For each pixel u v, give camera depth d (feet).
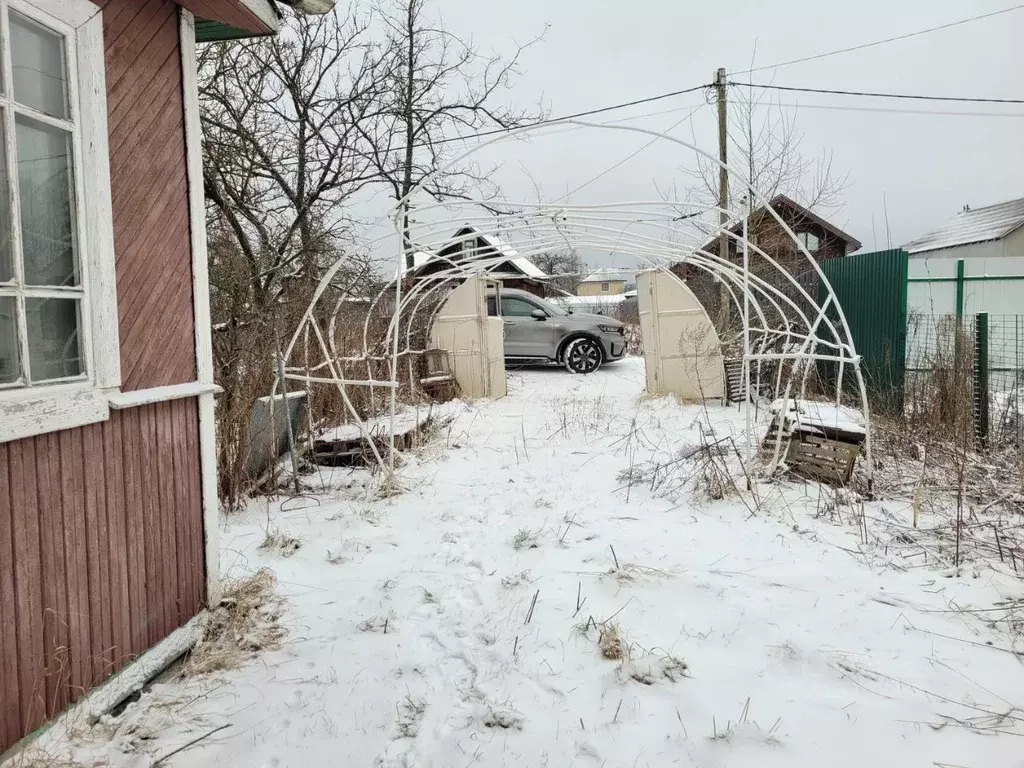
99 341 7.85
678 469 19.99
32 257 7.18
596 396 35.81
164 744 7.63
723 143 45.34
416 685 9.00
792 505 16.49
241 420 17.35
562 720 8.18
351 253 19.45
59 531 7.36
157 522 9.15
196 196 9.98
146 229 8.87
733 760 7.38
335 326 29.22
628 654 9.41
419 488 18.83
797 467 18.78
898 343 27.02
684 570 12.54
